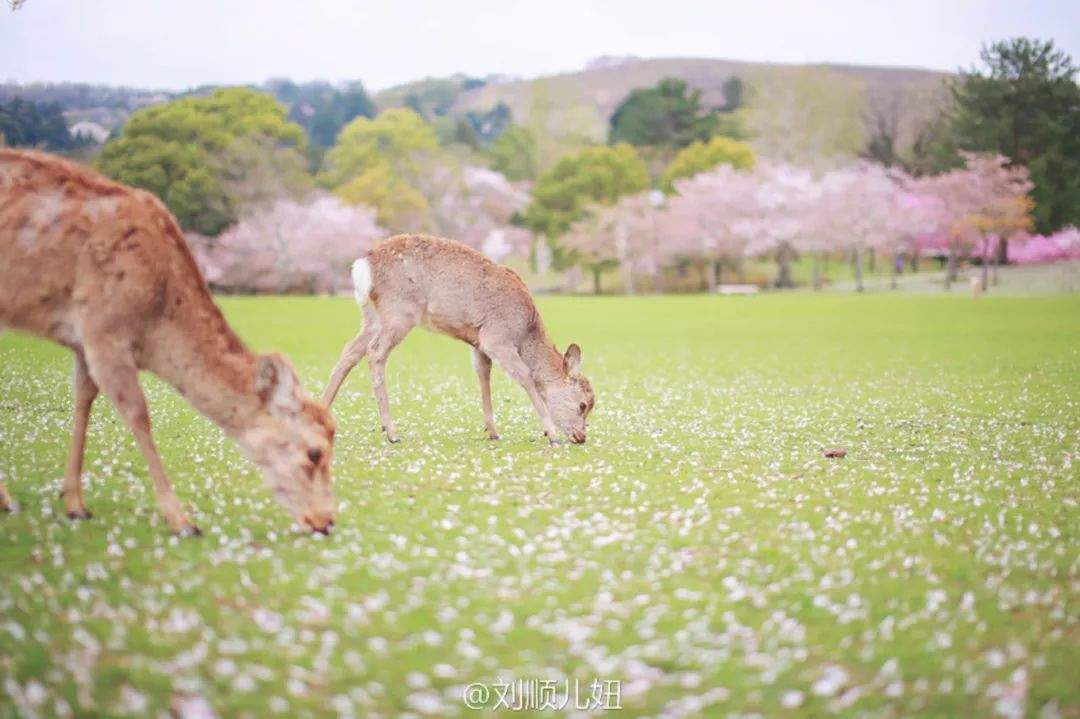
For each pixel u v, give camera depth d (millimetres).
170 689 4320
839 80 115500
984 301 49594
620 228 81750
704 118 108688
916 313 41562
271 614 5191
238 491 8117
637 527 7211
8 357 20484
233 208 81500
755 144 109250
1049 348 24516
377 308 11188
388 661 4711
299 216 79750
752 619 5336
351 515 7359
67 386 15367
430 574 5988
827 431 12094
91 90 118375
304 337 30266
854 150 109062
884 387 17203
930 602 5559
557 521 7273
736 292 75312
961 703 4402
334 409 14195
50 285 6547
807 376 19531
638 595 5637
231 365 6660
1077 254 73000
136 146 79562
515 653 4855
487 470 9305
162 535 6645
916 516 7641
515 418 13438
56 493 7672
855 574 6125
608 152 89938
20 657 4543
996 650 4977
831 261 93875
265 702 4242
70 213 6535
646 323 38562
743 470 9477
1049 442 11156
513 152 117062
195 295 6695
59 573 5750
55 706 4098
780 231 77000
